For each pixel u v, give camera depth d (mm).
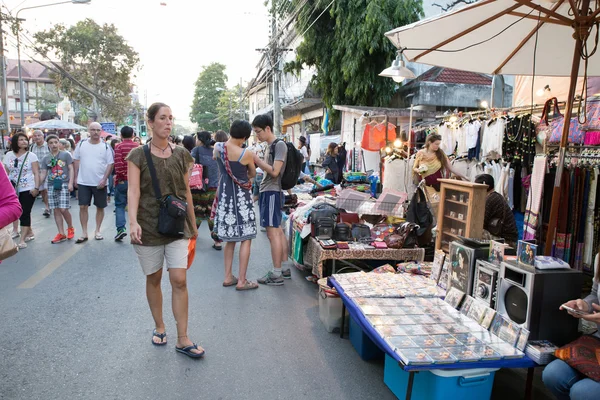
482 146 6211
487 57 4480
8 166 6840
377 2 12766
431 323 3014
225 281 5094
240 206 4816
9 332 3730
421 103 13742
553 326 2678
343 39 13625
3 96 16078
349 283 3828
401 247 4879
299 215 5676
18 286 4898
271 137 5156
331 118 15305
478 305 3105
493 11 3588
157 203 3215
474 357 2512
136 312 4207
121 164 6926
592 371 2285
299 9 14828
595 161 4711
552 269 2719
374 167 10586
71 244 6930
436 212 5805
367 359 3434
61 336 3672
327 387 3020
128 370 3156
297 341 3719
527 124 5465
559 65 4586
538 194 4395
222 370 3199
